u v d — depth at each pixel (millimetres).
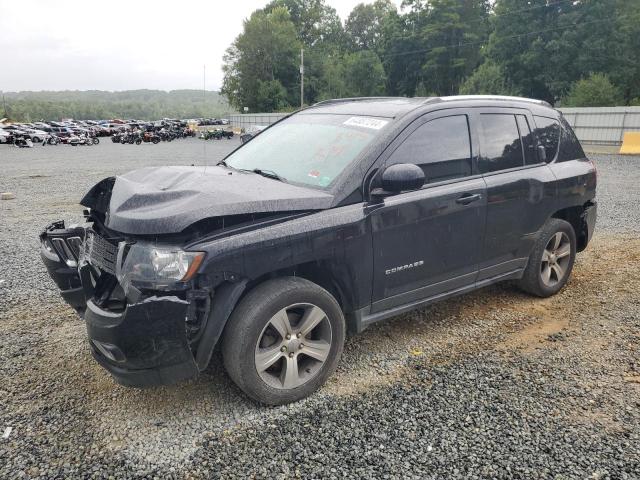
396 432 2900
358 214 3293
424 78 82062
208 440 2848
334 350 3330
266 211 3010
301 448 2771
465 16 75188
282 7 90562
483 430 2914
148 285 2746
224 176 3553
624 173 14641
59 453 2740
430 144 3768
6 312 4648
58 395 3305
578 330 4227
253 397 3076
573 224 5254
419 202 3594
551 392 3299
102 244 3180
